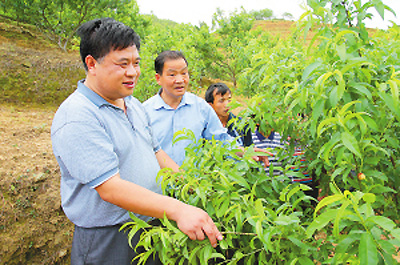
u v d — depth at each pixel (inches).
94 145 46.5
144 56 242.4
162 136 88.0
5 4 601.0
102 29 46.6
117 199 44.1
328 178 62.6
